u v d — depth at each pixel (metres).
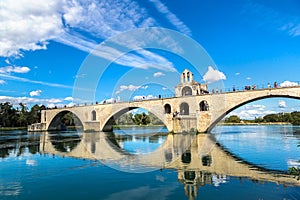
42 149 38.25
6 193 16.02
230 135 62.50
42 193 15.96
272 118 158.12
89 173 20.91
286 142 43.66
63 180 18.94
